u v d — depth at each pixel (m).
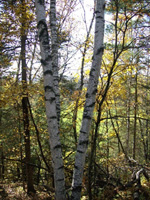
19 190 7.23
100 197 4.97
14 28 5.58
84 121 2.82
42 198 5.96
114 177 5.98
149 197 4.74
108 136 6.57
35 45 7.04
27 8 5.47
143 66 6.88
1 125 7.51
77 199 2.77
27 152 7.05
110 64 5.72
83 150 2.79
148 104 11.12
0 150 8.09
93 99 2.83
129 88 8.69
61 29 7.48
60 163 2.75
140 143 12.48
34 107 7.65
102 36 2.86
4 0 5.27
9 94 5.25
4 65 5.94
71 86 8.15
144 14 3.85
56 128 2.74
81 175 2.80
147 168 5.98
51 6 4.31
